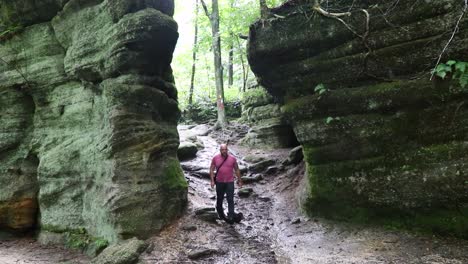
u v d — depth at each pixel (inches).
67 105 359.6
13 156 378.6
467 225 253.0
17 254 315.6
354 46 307.9
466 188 255.0
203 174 461.4
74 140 346.9
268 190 432.5
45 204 356.2
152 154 317.1
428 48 276.1
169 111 349.4
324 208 325.4
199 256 273.0
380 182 294.7
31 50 376.5
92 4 335.6
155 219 304.8
